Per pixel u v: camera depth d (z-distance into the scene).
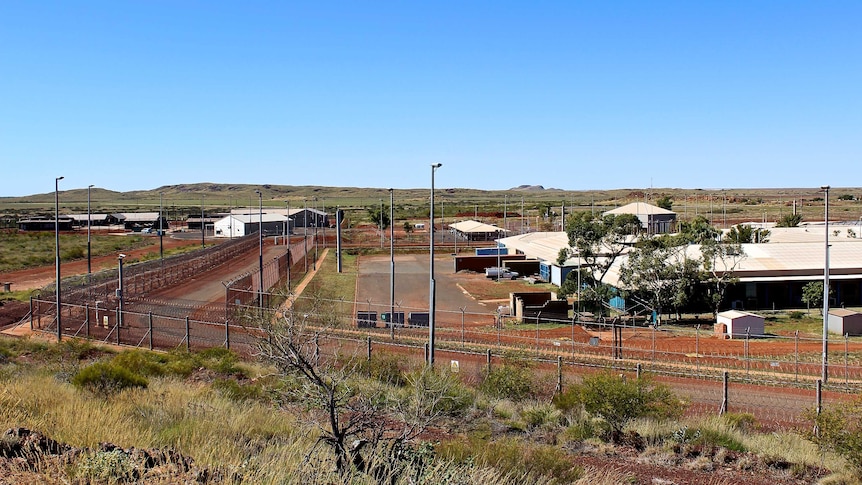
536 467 10.62
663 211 102.69
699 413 21.56
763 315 49.84
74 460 7.50
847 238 71.19
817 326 44.88
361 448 8.56
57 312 33.75
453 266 83.50
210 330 36.31
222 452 9.23
